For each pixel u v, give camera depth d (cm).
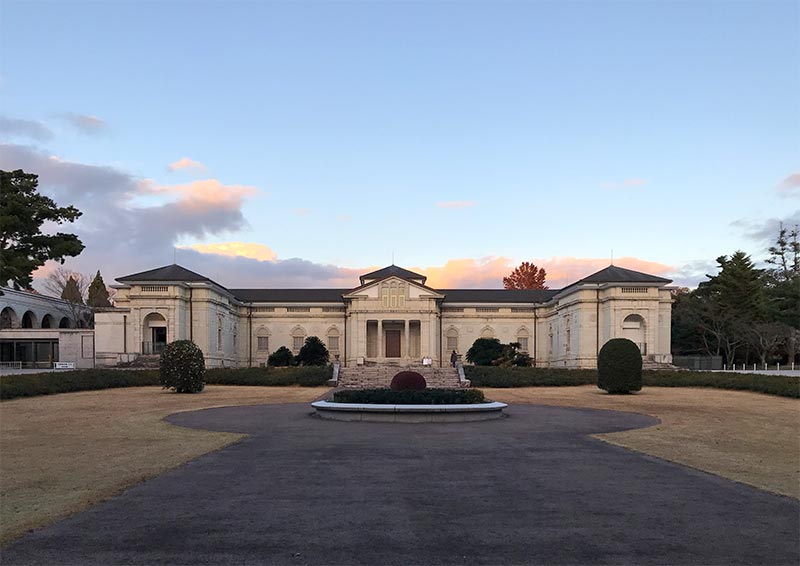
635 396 3934
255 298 8162
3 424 2377
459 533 941
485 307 8000
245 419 2503
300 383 4969
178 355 4100
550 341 7738
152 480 1313
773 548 881
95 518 1016
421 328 7444
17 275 5119
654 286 6125
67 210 5578
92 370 4775
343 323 7969
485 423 2377
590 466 1494
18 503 1116
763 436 2153
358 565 805
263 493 1195
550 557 839
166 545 880
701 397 3847
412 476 1359
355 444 1822
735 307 7562
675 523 1002
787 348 7681
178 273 6619
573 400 3650
